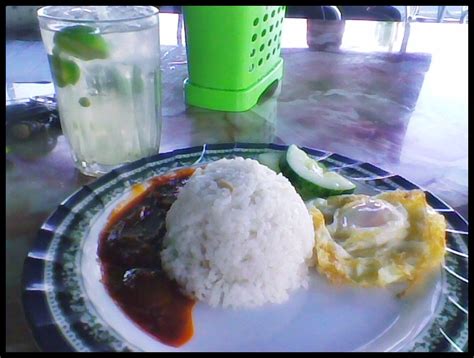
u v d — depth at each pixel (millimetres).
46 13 315
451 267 256
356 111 458
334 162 353
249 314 246
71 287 233
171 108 449
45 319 212
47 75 498
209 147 365
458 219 288
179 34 645
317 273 272
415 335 218
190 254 267
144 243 280
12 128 384
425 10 1316
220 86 437
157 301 243
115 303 238
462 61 583
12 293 234
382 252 271
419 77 539
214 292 255
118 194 308
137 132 344
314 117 444
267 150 364
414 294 248
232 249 261
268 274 258
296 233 271
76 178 338
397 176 336
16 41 588
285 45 623
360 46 627
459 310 229
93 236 272
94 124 326
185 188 291
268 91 488
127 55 312
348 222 290
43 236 264
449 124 436
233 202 271
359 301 251
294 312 247
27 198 312
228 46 411
